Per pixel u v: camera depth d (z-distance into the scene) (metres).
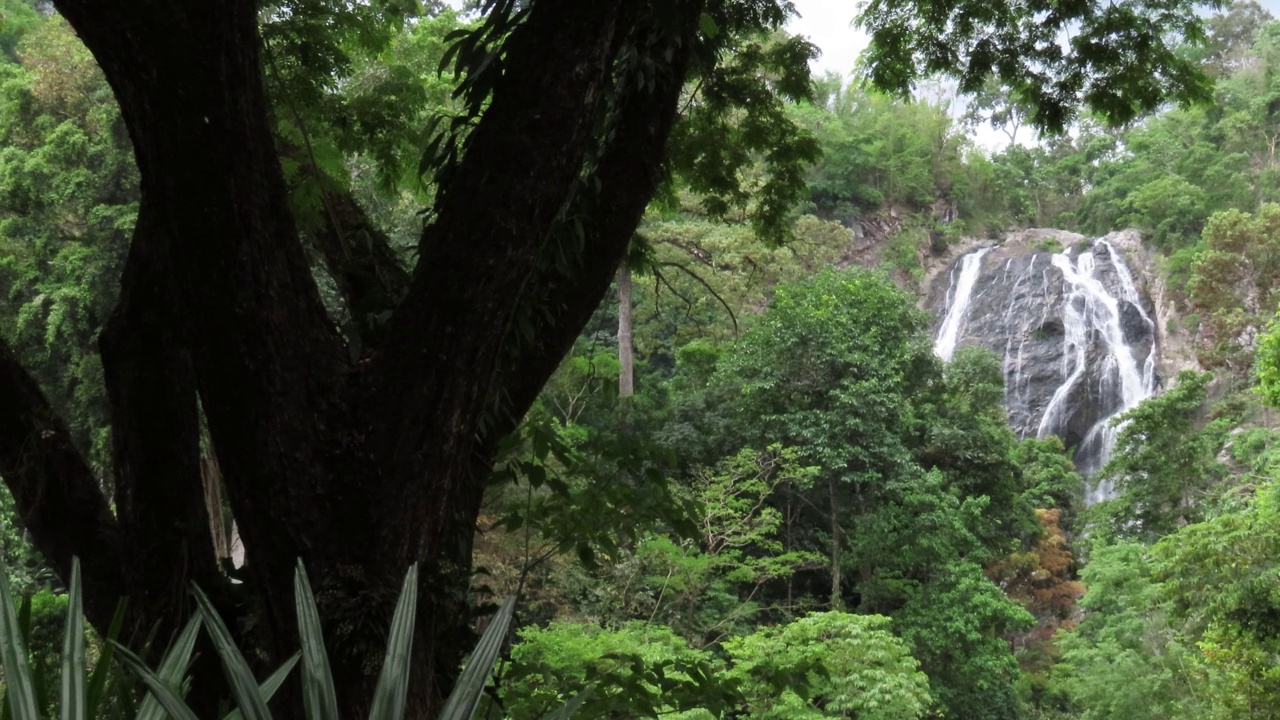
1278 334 18.81
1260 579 14.23
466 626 3.00
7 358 3.92
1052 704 25.12
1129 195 49.72
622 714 3.79
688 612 16.88
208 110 2.40
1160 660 18.77
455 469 2.71
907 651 14.18
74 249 17.52
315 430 2.55
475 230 2.59
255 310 2.51
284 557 2.54
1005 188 61.62
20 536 13.78
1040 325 43.06
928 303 48.31
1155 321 43.31
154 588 3.58
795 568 21.61
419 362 2.59
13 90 18.84
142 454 3.62
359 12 5.86
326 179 3.76
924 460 25.59
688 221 24.62
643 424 23.67
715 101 6.57
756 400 23.06
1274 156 52.62
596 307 3.77
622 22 2.88
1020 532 28.16
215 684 3.37
